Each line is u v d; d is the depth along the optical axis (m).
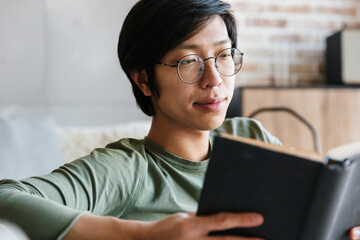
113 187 0.81
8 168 1.71
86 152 1.93
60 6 2.79
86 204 0.77
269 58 2.85
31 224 0.61
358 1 2.94
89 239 0.60
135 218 0.85
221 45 0.86
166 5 0.84
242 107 2.45
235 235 0.55
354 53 2.64
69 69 2.80
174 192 0.89
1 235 0.43
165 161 0.91
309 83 2.89
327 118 2.49
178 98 0.85
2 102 2.73
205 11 0.84
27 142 1.83
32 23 2.76
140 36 0.87
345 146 0.57
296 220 0.52
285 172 0.51
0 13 2.72
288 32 2.87
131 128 2.01
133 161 0.87
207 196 0.55
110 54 2.85
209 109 0.85
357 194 0.58
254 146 0.53
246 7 2.83
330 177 0.49
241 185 0.54
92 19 2.82
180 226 0.54
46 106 2.78
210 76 0.83
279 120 2.46
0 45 2.73
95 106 2.83
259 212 0.53
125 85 2.87
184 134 0.92
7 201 0.65
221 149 0.55
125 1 2.86
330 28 2.91
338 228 0.58
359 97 2.54
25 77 2.76
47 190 0.72
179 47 0.84
